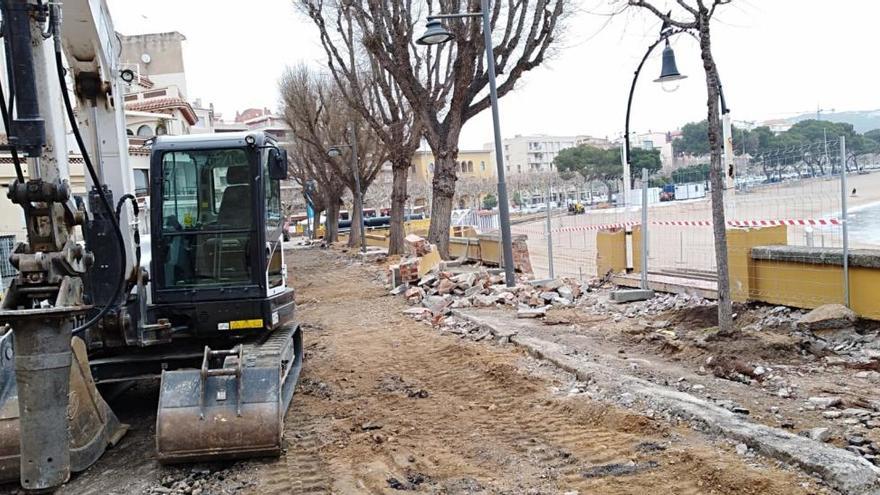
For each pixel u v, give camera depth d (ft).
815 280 29.43
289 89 130.52
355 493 17.52
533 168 397.19
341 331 42.70
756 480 15.57
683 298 37.17
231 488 18.24
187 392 19.66
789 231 37.27
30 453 15.23
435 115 67.82
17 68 14.85
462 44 61.82
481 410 23.72
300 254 139.64
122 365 24.66
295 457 20.26
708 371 25.05
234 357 20.92
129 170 24.62
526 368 28.19
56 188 15.51
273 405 19.60
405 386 27.81
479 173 372.17
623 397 22.34
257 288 24.35
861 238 41.78
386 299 54.70
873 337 26.27
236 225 24.27
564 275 57.26
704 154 155.63
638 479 16.75
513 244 61.57
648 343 30.09
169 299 23.95
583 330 34.55
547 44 63.93
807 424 19.15
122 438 22.68
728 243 33.04
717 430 18.80
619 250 46.52
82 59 22.86
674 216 48.42
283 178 26.27
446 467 18.74
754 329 28.71
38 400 15.11
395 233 97.60
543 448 19.51
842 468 15.35
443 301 46.52
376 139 130.62
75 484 19.13
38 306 15.61
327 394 27.30
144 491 18.26
